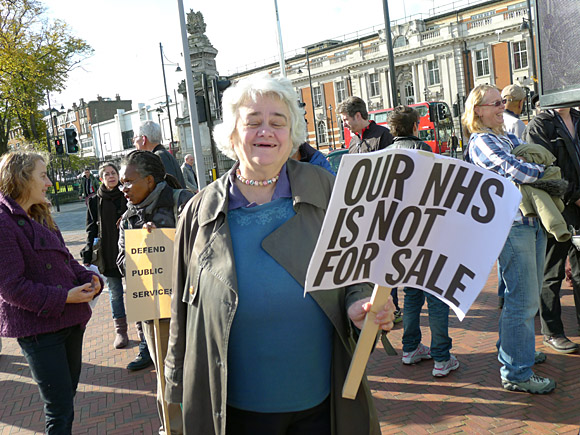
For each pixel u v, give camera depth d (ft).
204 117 32.76
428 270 4.90
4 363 17.70
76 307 9.20
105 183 16.30
